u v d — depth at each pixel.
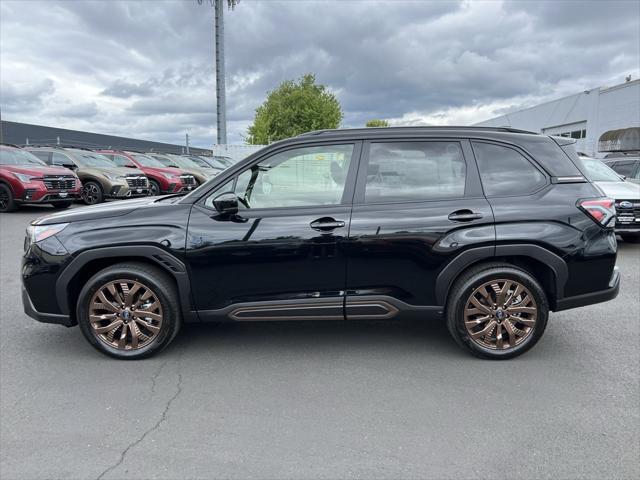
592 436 2.77
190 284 3.72
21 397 3.24
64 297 3.75
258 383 3.46
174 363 3.80
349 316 3.79
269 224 3.68
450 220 3.66
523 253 3.65
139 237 3.67
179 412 3.05
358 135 3.84
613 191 8.30
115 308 3.78
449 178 3.78
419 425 2.89
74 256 3.68
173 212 3.76
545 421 2.93
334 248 3.67
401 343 4.21
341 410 3.07
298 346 4.15
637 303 5.31
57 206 14.59
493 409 3.07
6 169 12.55
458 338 3.78
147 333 3.85
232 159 26.16
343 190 3.76
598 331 4.46
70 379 3.52
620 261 7.59
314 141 3.83
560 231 3.65
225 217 3.72
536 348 4.07
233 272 3.71
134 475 2.44
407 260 3.68
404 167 3.79
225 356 3.94
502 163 3.80
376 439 2.74
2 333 4.43
